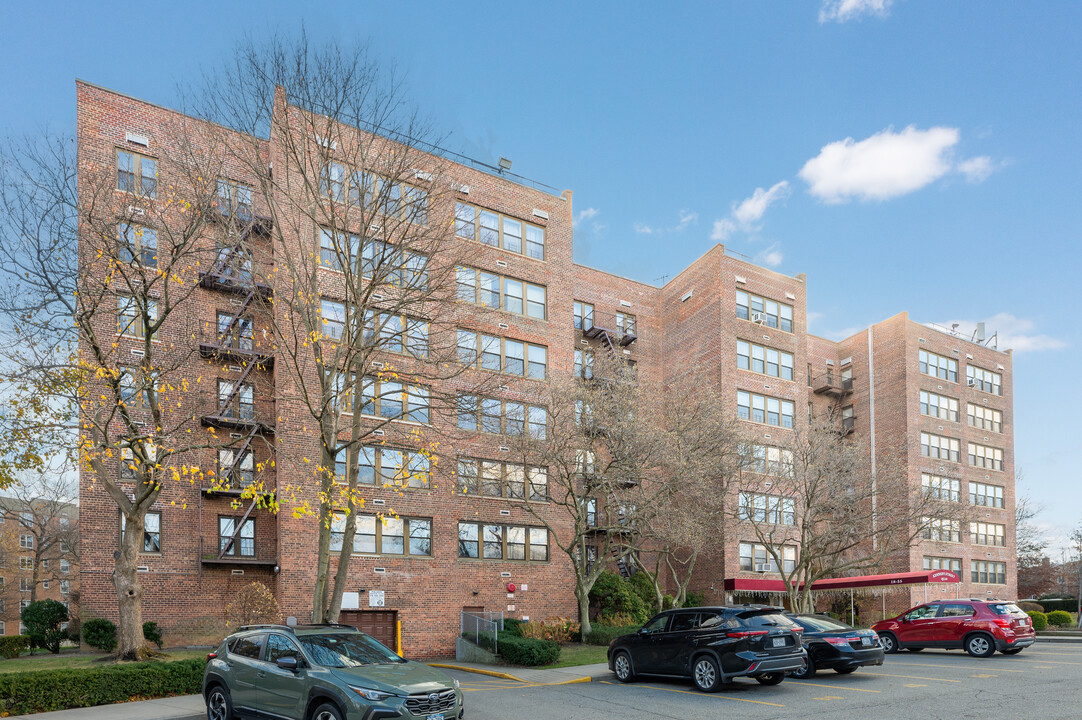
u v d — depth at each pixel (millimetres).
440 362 22578
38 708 14625
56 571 68312
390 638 27812
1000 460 53875
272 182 21000
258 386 28422
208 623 26328
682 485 28797
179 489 26859
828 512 33281
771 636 16594
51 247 17578
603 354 32969
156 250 20312
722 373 40000
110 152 26766
